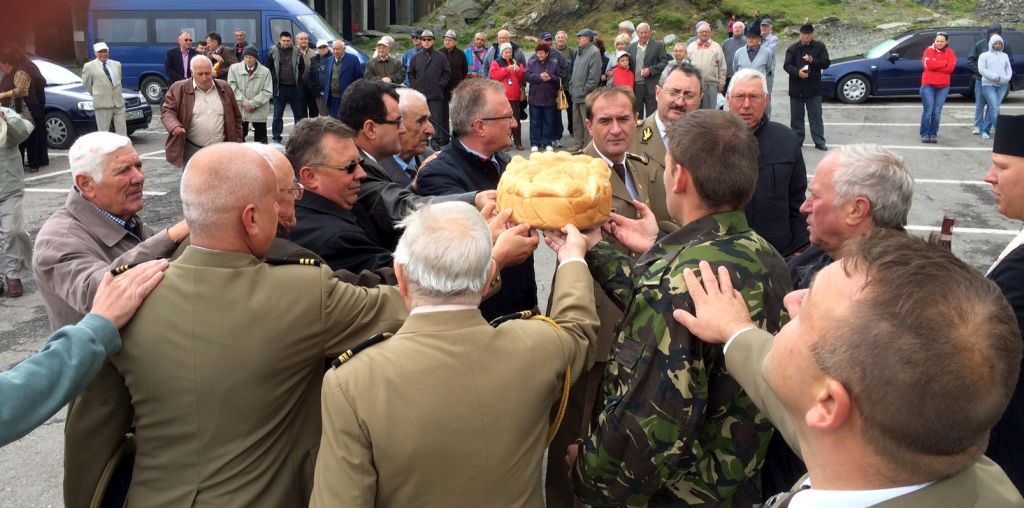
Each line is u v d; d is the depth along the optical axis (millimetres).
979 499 1099
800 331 1185
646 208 2764
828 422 1114
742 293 1960
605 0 26594
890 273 1098
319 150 2857
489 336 1855
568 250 2260
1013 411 1982
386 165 3701
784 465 2266
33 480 3953
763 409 1670
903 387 1032
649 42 12453
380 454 1739
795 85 12078
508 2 28016
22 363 1834
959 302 1050
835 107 16266
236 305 1997
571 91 12758
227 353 1978
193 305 1989
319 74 14133
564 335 1973
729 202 2113
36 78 11258
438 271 1813
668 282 1983
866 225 2521
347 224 2883
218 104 9047
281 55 14055
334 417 1761
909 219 8438
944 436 1038
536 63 12562
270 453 2059
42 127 11445
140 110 14188
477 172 3449
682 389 1921
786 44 23203
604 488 2074
